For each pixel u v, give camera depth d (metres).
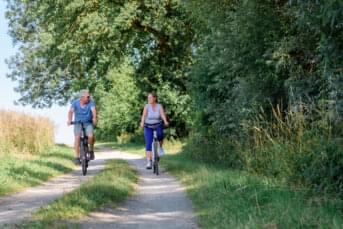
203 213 9.12
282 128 11.47
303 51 12.23
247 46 14.29
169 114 43.50
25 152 25.80
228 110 17.81
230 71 16.55
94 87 46.75
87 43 36.84
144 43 41.97
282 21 13.34
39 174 16.27
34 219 8.18
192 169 16.61
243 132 16.17
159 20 36.59
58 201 9.57
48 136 29.52
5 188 12.73
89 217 8.77
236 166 16.36
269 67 14.09
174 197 11.62
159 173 17.92
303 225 6.65
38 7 37.25
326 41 9.63
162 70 43.03
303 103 11.38
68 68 42.75
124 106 55.66
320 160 9.07
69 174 18.22
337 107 9.30
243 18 13.69
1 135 24.55
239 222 7.37
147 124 17.81
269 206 8.11
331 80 9.61
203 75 20.17
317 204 8.01
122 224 8.42
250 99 14.99
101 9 35.12
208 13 16.25
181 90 43.28
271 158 11.33
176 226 8.31
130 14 34.72
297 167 9.78
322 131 9.77
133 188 13.15
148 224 8.48
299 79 12.61
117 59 40.75
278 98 14.49
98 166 21.89
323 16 8.48
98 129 81.12
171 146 39.62
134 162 25.44
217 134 20.38
